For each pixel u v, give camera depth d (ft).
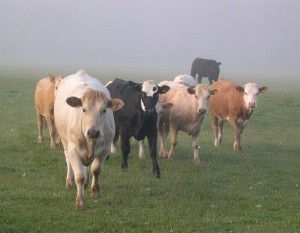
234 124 57.62
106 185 40.14
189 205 35.50
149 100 44.06
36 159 48.26
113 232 30.14
